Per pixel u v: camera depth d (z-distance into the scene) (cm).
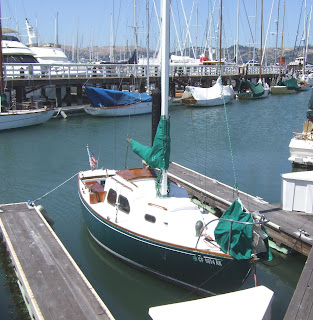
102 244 1109
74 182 1716
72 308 748
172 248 877
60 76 3725
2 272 1011
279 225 1123
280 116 3653
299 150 1938
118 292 948
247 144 2491
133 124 3144
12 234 1050
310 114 2192
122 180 1089
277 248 1128
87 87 3353
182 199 992
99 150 2286
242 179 1786
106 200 1130
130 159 2088
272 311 880
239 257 798
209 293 895
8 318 836
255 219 848
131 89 4103
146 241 922
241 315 593
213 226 940
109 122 3212
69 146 2381
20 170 1895
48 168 1931
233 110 4053
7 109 2969
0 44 2858
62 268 886
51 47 4625
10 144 2416
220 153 2253
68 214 1368
